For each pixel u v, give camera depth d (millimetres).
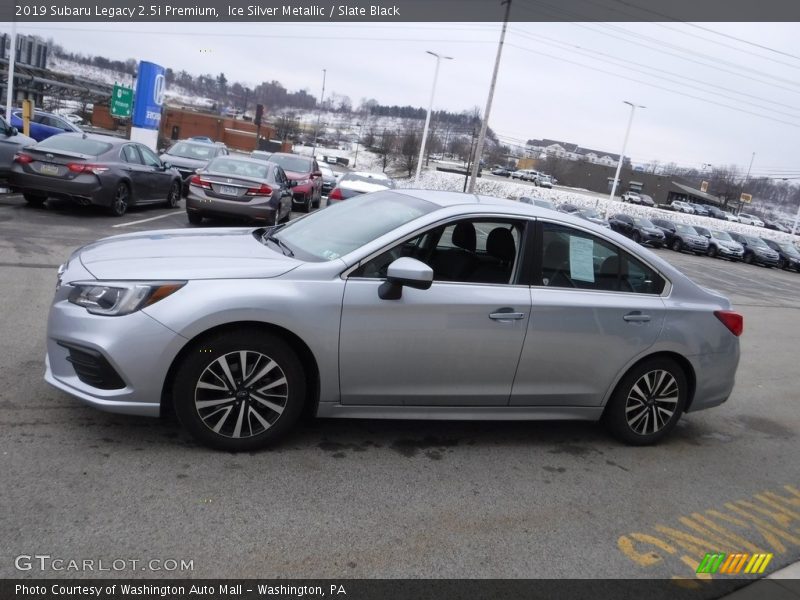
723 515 3943
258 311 3605
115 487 3271
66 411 4020
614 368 4500
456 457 4207
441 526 3361
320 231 4469
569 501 3834
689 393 4891
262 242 4520
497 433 4723
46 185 11406
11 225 10055
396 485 3719
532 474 4121
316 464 3820
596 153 162125
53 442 3625
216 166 13156
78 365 3615
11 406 3990
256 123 81000
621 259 4602
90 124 65750
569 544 3363
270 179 13219
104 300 3557
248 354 3701
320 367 3801
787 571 3402
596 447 4707
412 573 2938
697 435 5312
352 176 17688
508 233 4266
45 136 23250
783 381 7578
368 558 3000
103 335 3498
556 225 4395
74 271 3801
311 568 2873
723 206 112500
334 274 3832
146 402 3566
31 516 2941
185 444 3814
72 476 3312
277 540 3037
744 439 5379
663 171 124750
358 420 4566
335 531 3176
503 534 3369
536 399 4359
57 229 10281
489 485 3887
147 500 3199
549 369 4309
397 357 3924
